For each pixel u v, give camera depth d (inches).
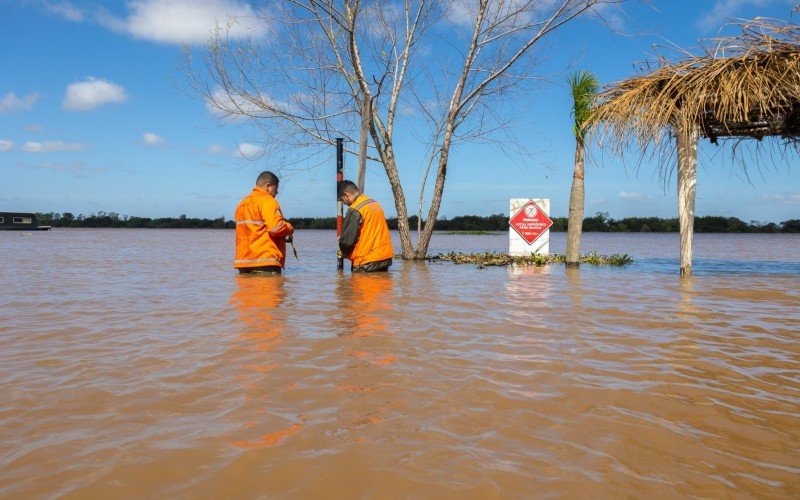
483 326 184.1
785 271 409.7
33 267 424.5
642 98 356.8
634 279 347.6
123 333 172.4
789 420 99.0
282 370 128.6
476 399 108.5
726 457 83.8
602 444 87.7
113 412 101.3
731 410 103.7
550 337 167.2
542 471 78.0
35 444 87.0
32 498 70.1
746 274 384.2
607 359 140.6
